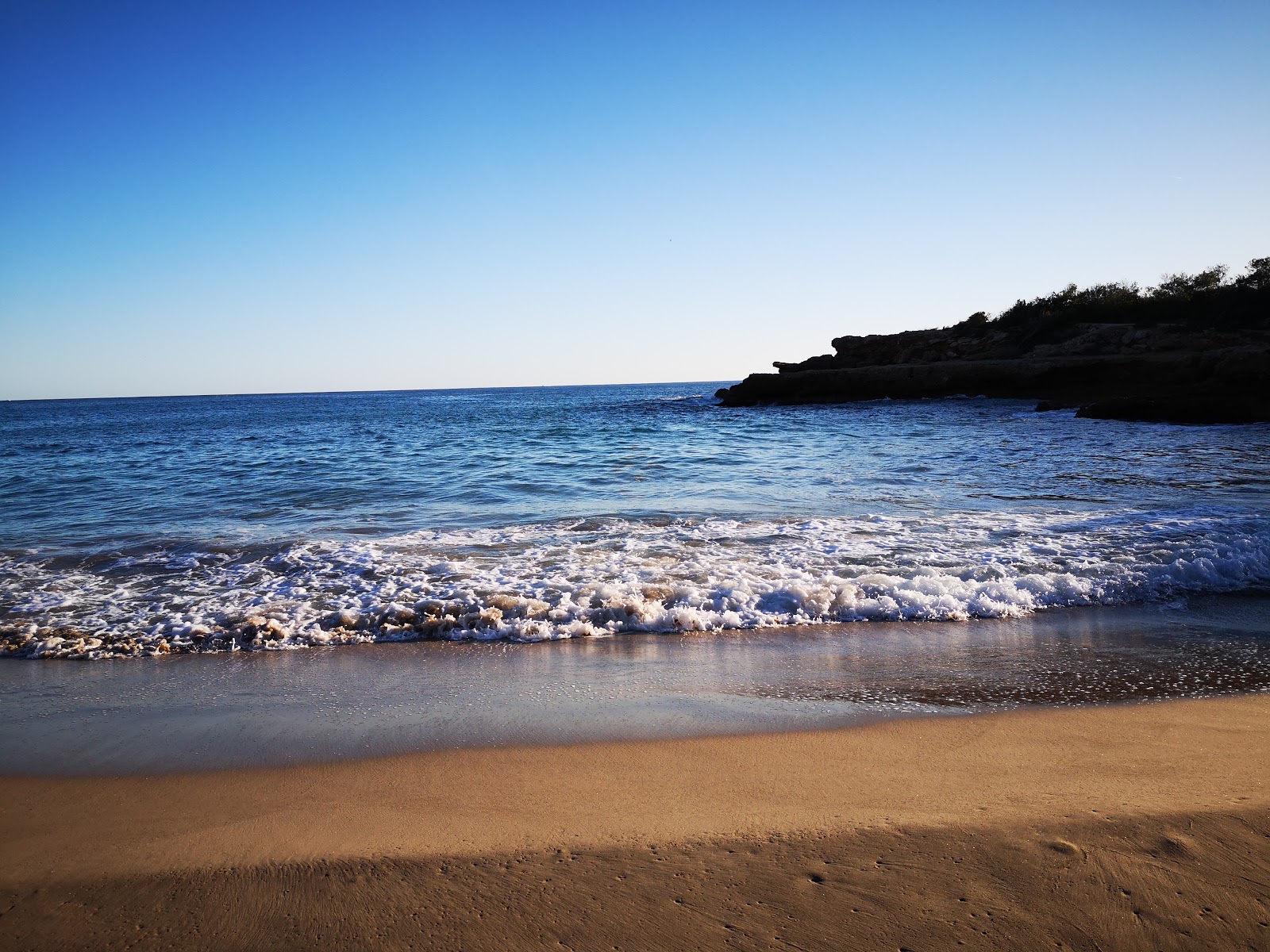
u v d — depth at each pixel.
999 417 31.61
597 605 6.61
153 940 2.50
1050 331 50.59
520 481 15.54
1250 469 14.65
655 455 20.41
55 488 15.75
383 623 6.33
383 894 2.70
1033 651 5.48
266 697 4.84
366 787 3.56
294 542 9.52
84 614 6.77
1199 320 46.12
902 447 20.88
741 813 3.20
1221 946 2.31
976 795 3.30
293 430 38.44
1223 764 3.57
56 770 3.83
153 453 24.91
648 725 4.25
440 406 79.25
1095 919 2.44
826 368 55.91
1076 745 3.87
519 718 4.39
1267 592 6.87
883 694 4.68
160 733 4.28
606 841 2.99
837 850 2.87
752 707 4.50
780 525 9.94
